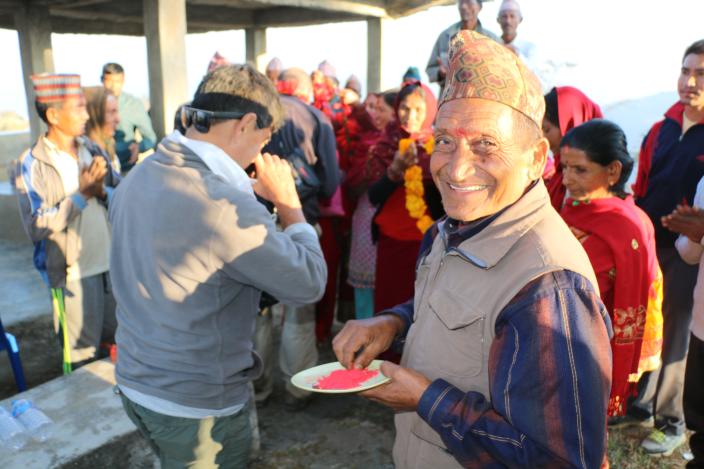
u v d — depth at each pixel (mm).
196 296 1557
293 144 3293
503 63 1046
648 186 3193
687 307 2840
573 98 2713
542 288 990
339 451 3049
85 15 7309
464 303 1104
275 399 3566
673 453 2961
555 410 931
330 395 3598
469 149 1054
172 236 1525
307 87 3623
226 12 8352
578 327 962
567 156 2289
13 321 4648
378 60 8078
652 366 2561
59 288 3215
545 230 1068
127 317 1668
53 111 3029
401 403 1138
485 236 1104
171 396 1604
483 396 1060
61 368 4059
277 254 1572
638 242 2262
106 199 3324
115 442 2549
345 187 4152
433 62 5645
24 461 2400
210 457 1702
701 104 2943
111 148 3965
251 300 1730
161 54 5246
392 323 1457
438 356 1150
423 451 1229
